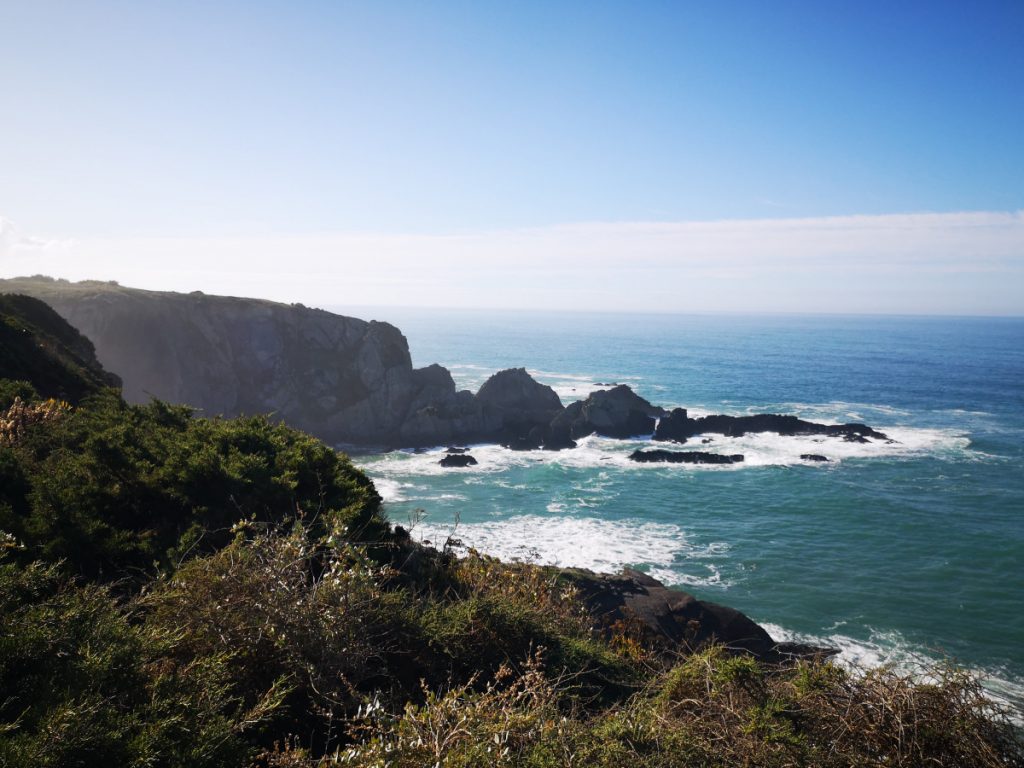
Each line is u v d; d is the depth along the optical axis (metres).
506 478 53.03
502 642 7.04
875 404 92.25
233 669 5.27
